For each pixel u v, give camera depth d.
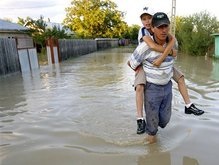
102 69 14.16
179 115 5.64
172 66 4.10
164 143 4.35
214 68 13.55
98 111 6.13
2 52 12.38
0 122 5.62
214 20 23.86
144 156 3.97
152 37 3.88
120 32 54.75
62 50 21.25
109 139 4.57
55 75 12.30
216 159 3.83
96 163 3.80
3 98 7.77
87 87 9.01
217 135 4.63
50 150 4.23
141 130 3.96
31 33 35.38
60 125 5.32
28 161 3.93
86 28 51.38
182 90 4.28
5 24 30.89
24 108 6.63
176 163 3.77
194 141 4.41
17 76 12.30
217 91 7.88
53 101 7.20
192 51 23.77
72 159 3.93
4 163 3.89
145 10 3.98
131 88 8.60
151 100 4.12
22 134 4.92
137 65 4.07
